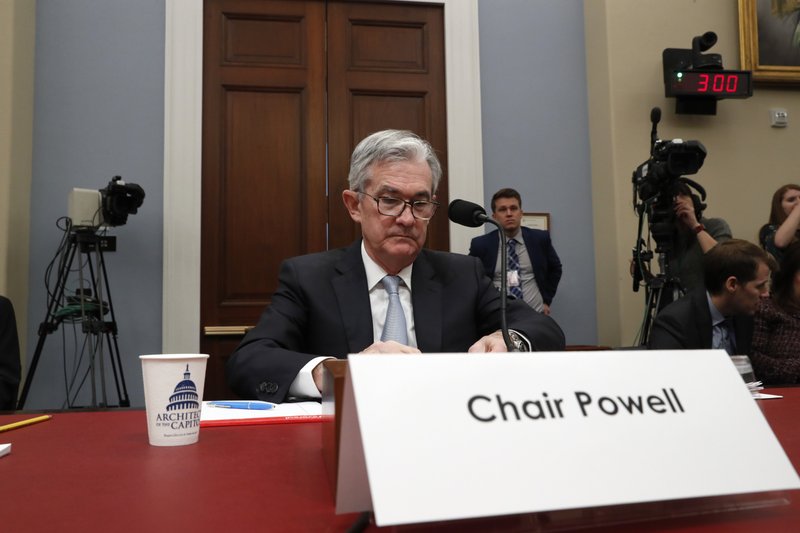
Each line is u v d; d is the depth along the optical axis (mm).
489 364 461
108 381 3145
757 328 2188
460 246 3453
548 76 3662
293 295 1519
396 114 3520
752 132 3584
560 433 439
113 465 641
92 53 3252
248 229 3355
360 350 1474
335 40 3486
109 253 3188
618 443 444
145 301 3211
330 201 3426
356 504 435
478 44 3562
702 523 428
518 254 3285
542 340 1341
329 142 3445
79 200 2846
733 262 2092
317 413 988
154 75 3297
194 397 761
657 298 2787
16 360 2053
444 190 3502
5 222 2861
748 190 3555
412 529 409
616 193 3414
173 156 3242
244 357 1252
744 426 483
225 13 3396
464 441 416
